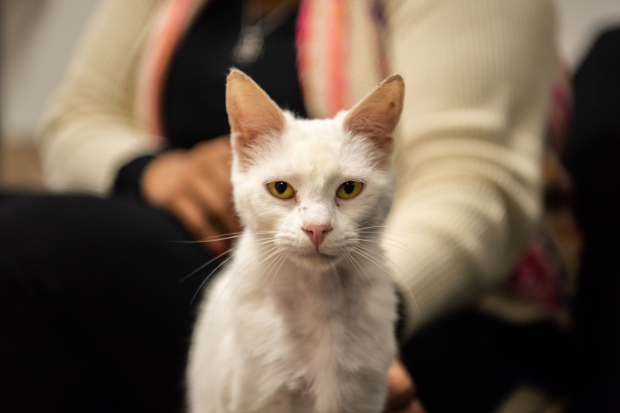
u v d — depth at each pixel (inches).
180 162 39.5
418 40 36.8
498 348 42.9
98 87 53.1
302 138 22.2
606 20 55.8
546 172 38.9
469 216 31.7
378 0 39.5
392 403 24.9
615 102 41.4
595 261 41.5
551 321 38.9
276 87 40.2
